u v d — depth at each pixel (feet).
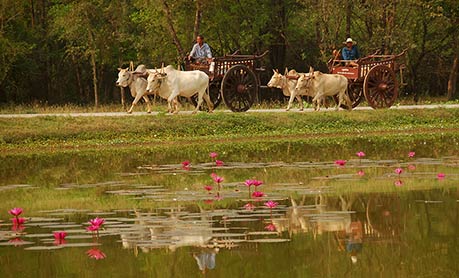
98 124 111.24
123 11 190.39
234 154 92.68
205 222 53.36
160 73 117.91
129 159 90.12
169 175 75.46
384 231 50.03
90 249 46.80
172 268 42.65
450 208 56.80
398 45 183.32
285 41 205.05
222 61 121.49
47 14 210.79
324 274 41.14
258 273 41.52
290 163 82.64
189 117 115.34
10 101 207.10
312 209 57.16
